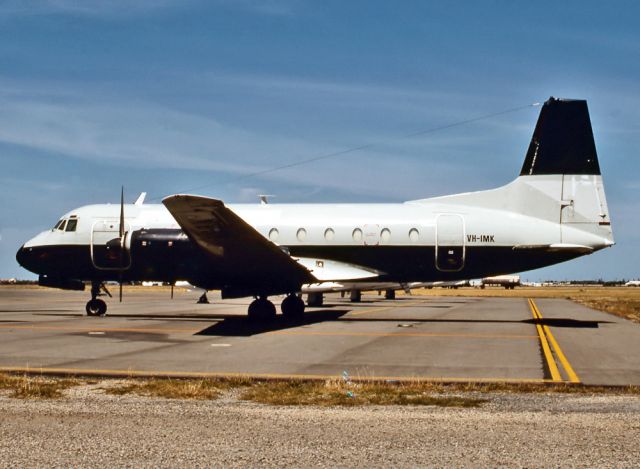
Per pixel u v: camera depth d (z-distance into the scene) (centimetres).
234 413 827
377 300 5012
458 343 1661
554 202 2286
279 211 2494
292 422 774
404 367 1245
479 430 734
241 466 596
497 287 15462
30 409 845
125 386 1037
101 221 2503
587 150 2284
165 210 2539
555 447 660
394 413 828
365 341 1694
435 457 624
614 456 627
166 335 1850
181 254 2345
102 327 2119
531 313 3155
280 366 1254
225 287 2320
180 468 589
